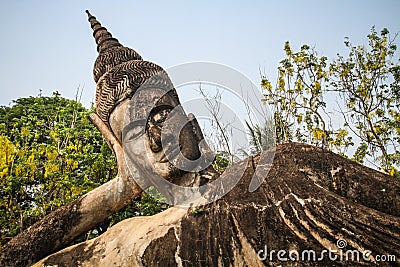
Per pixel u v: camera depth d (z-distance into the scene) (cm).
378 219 434
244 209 475
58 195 1262
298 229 441
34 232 555
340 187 495
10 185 1202
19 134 1388
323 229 434
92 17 758
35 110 1881
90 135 1399
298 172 506
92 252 514
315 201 459
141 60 623
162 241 479
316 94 1546
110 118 595
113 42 699
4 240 1187
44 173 1280
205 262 453
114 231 532
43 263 523
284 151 539
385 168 1438
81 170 1391
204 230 474
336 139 1535
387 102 1595
